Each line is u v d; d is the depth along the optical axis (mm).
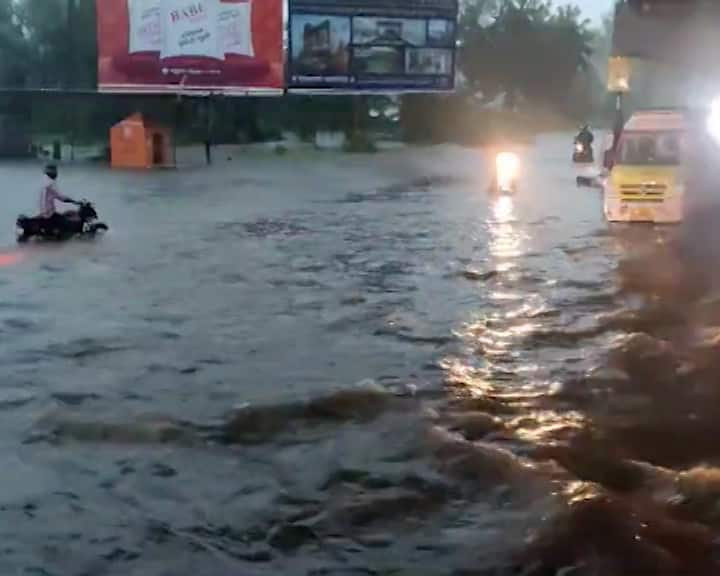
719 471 6105
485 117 50406
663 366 8594
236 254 15383
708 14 14875
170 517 5609
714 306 11141
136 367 8703
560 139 52156
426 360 8938
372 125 47438
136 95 40438
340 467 6293
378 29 37000
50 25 45281
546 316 10758
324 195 25828
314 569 4973
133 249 15938
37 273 13656
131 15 35312
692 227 18219
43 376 8414
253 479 6145
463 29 51062
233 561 5074
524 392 7941
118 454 6586
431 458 6395
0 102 41938
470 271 13719
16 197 24562
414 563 5023
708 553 5086
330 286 12633
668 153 19078
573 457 6480
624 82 23734
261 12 35500
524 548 5129
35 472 6270
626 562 4969
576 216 20781
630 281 12867
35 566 5020
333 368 8656
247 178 31406
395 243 16594
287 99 44656
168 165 36188
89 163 37312
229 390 7977
